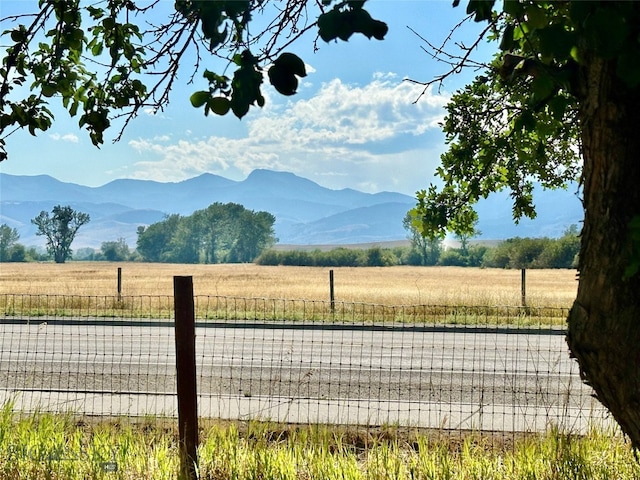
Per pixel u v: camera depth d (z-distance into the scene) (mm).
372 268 115938
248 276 75125
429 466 5059
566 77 2652
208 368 11320
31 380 10211
